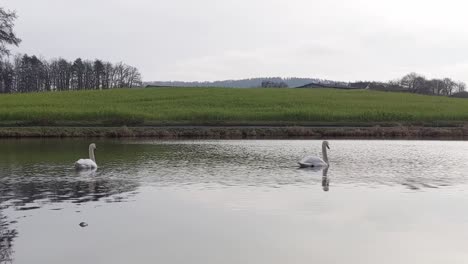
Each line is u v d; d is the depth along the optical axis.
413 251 10.87
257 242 11.29
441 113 59.47
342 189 17.50
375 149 32.97
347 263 10.12
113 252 10.58
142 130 44.75
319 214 13.80
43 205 14.71
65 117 51.38
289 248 10.91
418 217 13.59
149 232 12.00
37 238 11.48
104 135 43.59
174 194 16.41
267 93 81.81
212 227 12.44
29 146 33.38
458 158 27.45
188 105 63.47
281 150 31.53
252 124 52.16
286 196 16.16
